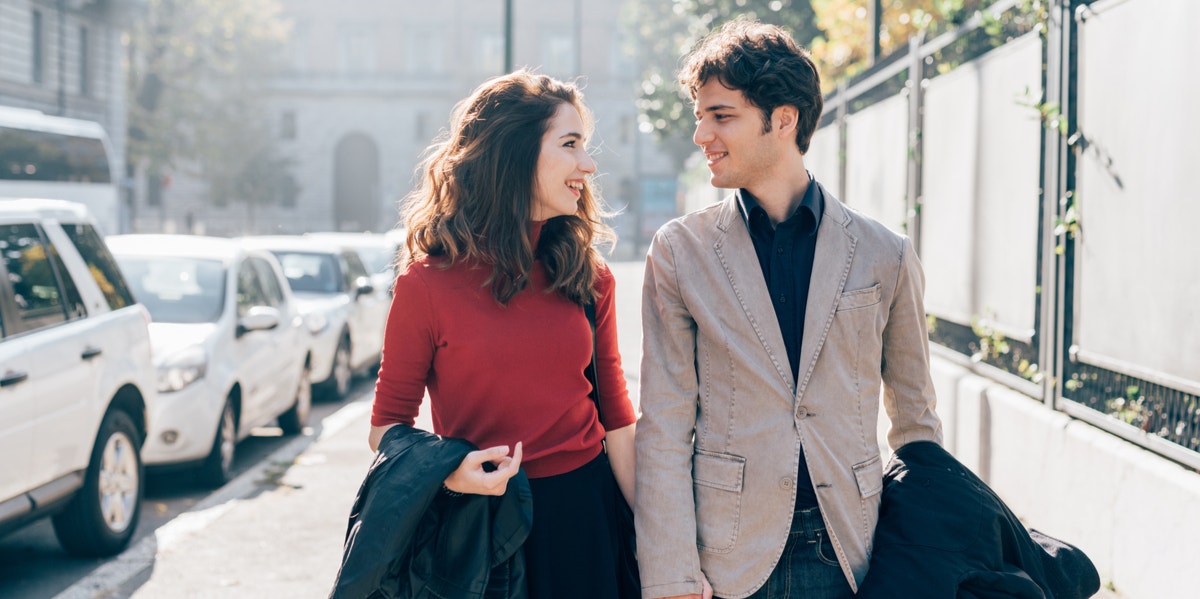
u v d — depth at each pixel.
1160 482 4.22
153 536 6.27
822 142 11.99
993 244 6.48
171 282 8.24
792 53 2.50
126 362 6.05
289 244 12.85
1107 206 4.91
